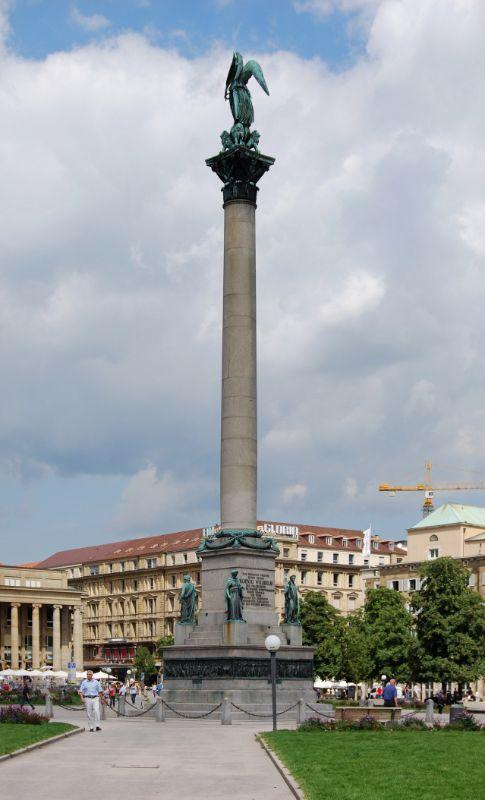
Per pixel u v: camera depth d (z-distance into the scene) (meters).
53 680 157.50
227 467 77.19
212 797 32.06
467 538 176.62
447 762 39.78
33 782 35.38
